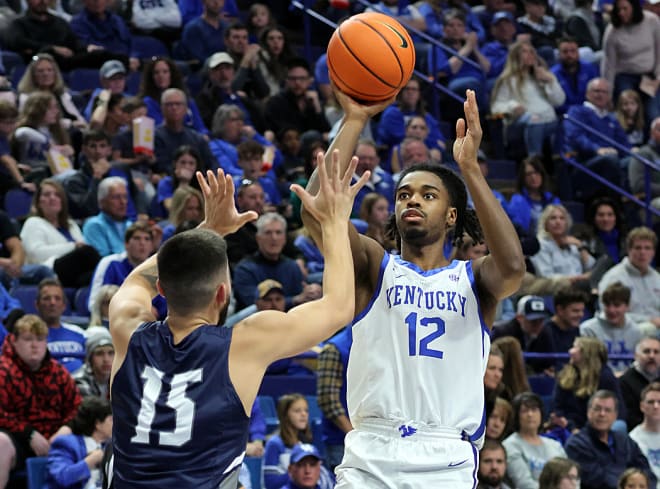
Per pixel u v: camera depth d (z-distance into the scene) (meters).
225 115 17.62
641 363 13.92
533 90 20.52
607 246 18.64
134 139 16.39
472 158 6.33
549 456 12.30
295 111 19.14
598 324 15.01
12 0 19.88
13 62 18.59
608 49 22.02
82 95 18.19
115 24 19.94
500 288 6.50
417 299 6.56
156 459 5.18
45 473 10.88
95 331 12.62
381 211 15.27
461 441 6.45
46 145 16.25
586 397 13.33
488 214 6.34
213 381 5.26
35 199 14.71
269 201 16.81
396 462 6.37
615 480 12.51
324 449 12.02
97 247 14.57
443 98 21.38
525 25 23.98
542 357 14.20
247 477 11.63
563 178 20.11
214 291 5.40
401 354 6.50
